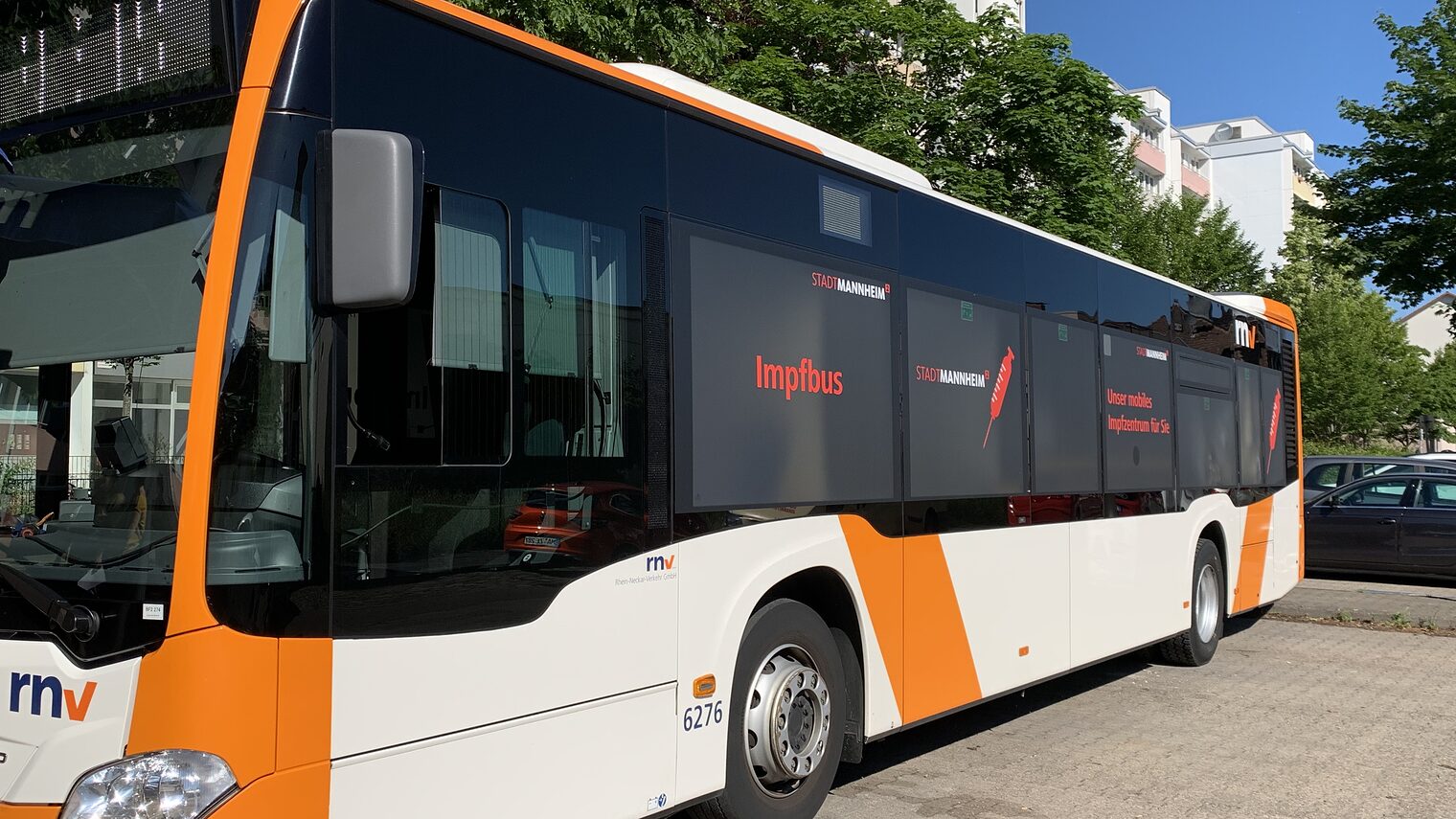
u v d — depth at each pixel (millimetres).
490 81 3555
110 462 2904
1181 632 8852
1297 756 6391
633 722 3885
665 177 4258
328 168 2908
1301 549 11758
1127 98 16703
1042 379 6891
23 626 2891
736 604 4379
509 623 3434
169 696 2691
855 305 5297
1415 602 13008
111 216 3080
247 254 2857
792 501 4754
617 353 3941
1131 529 7926
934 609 5676
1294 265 44344
